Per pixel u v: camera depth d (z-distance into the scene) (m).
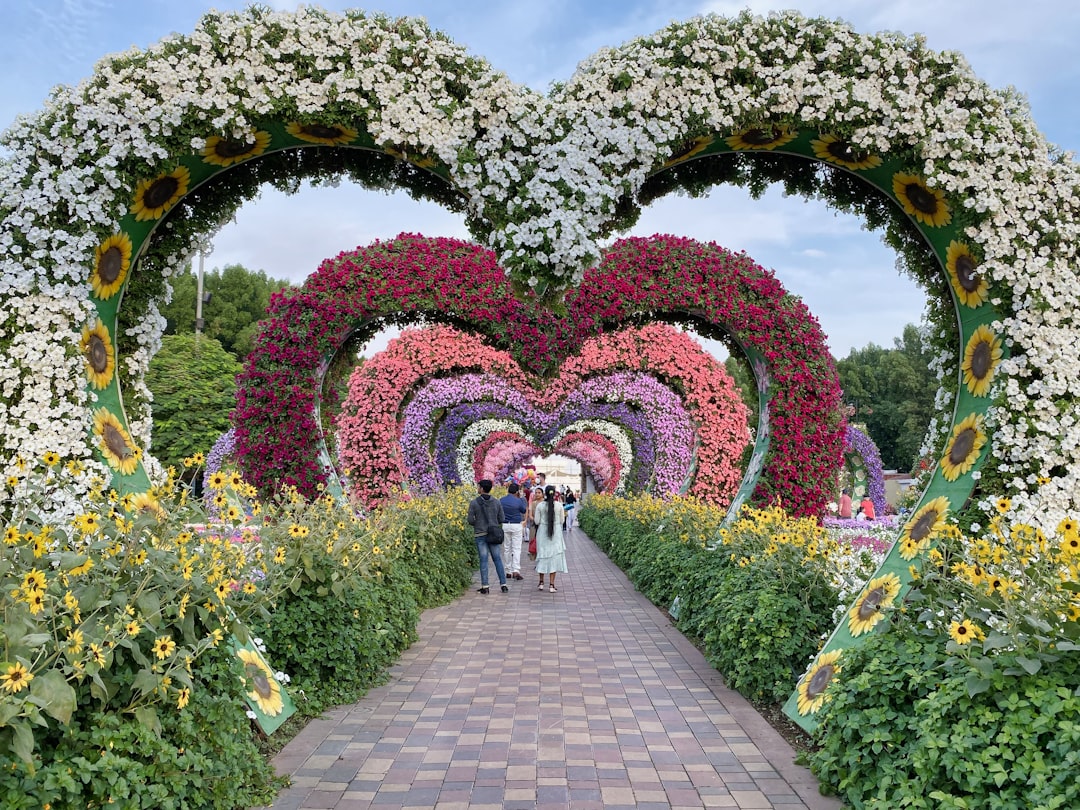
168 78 4.37
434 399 14.27
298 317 7.29
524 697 4.88
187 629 3.05
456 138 4.55
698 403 11.45
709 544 7.32
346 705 4.66
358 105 4.48
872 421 42.78
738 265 7.62
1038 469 4.23
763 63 4.61
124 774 2.57
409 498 9.84
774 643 4.71
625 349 11.53
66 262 4.38
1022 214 4.38
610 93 4.59
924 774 2.68
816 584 5.09
